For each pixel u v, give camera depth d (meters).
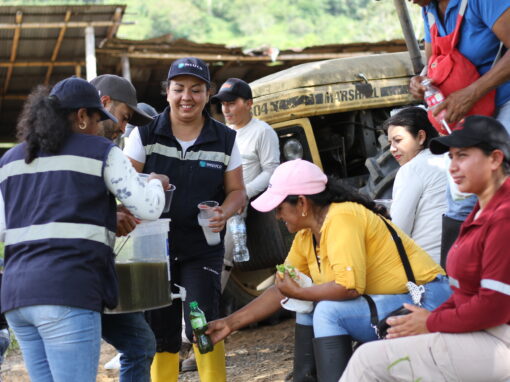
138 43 14.06
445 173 4.81
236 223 6.48
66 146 3.53
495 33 4.43
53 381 3.56
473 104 4.42
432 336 3.31
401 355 3.32
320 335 3.93
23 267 3.43
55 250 3.41
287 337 6.74
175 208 4.66
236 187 4.85
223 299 7.14
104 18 13.09
